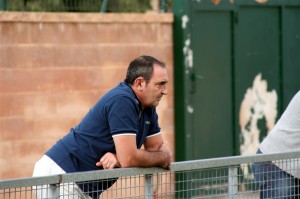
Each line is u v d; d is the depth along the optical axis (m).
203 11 33.12
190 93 32.84
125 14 31.83
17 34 29.58
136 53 32.22
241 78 34.31
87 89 31.20
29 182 15.27
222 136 33.88
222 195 18.38
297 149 21.70
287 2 35.56
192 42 32.81
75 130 17.64
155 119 17.97
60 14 30.38
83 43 31.03
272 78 35.31
